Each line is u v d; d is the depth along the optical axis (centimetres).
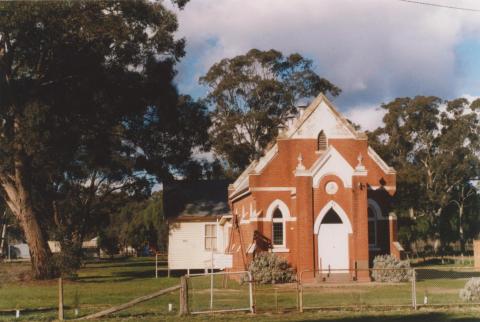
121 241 10244
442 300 2602
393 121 8169
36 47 4031
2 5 3594
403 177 7194
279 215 3994
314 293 3017
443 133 8200
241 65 7644
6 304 2764
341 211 3766
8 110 4044
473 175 8119
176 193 5716
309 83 7662
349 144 4091
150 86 4503
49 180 6219
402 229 7281
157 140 5041
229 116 7700
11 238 12100
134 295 3119
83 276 4875
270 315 2231
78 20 3878
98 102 4456
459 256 7625
